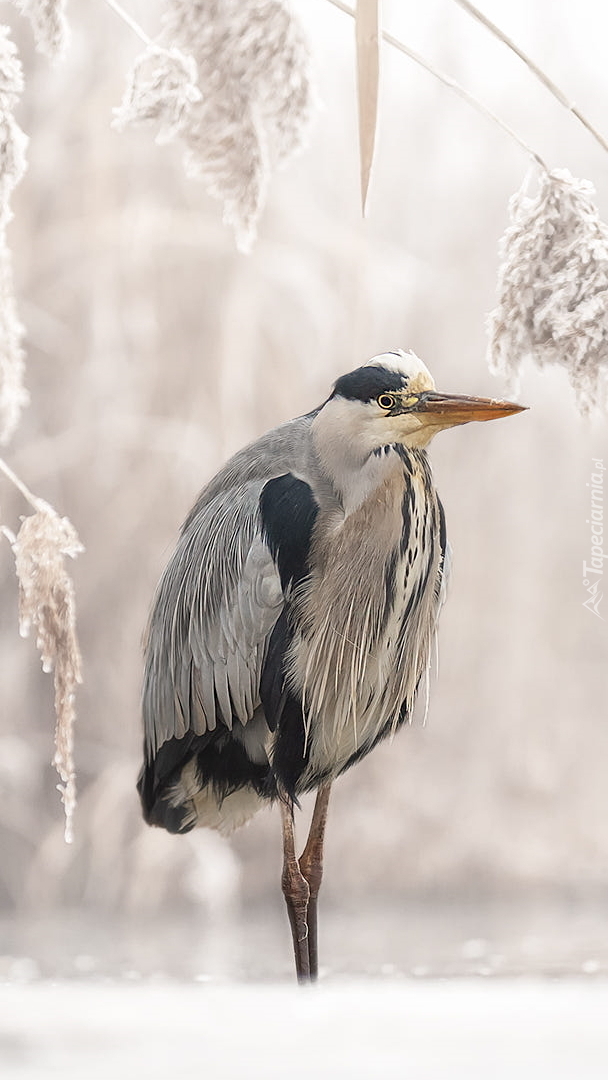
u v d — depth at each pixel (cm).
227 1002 245
